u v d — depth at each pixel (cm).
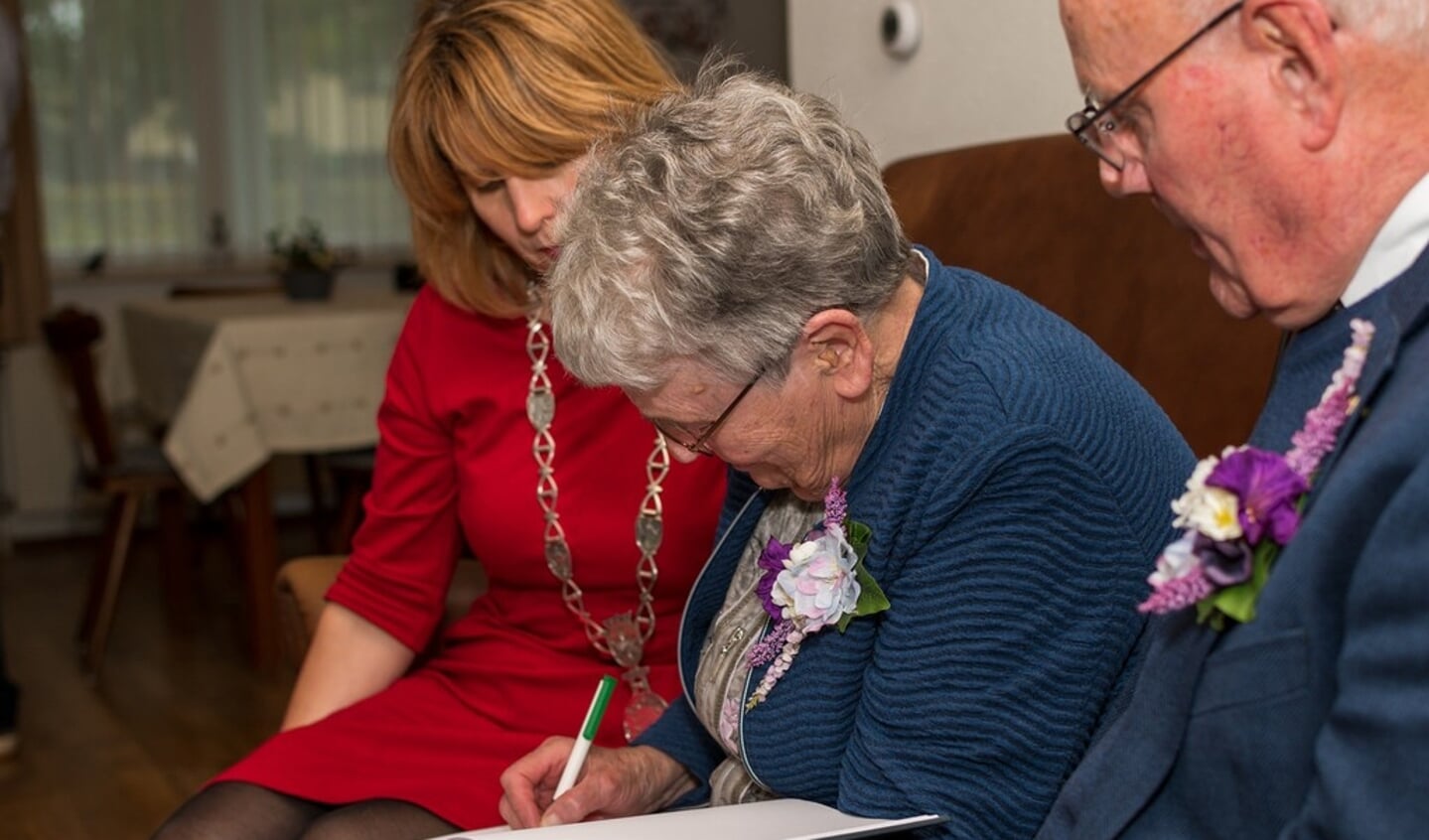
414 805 149
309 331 370
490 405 164
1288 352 90
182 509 439
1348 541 79
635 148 107
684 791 140
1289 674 82
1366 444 79
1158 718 90
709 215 101
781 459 110
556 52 150
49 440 540
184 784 312
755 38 576
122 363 520
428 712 163
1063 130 187
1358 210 81
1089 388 105
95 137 538
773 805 113
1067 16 87
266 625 388
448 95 152
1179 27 81
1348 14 78
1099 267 158
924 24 210
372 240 576
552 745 138
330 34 561
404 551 172
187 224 554
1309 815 78
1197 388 146
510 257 162
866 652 111
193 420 357
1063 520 101
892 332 110
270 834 146
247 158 559
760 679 118
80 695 374
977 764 103
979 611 102
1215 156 82
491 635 169
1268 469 82
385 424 172
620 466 160
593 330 104
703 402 107
